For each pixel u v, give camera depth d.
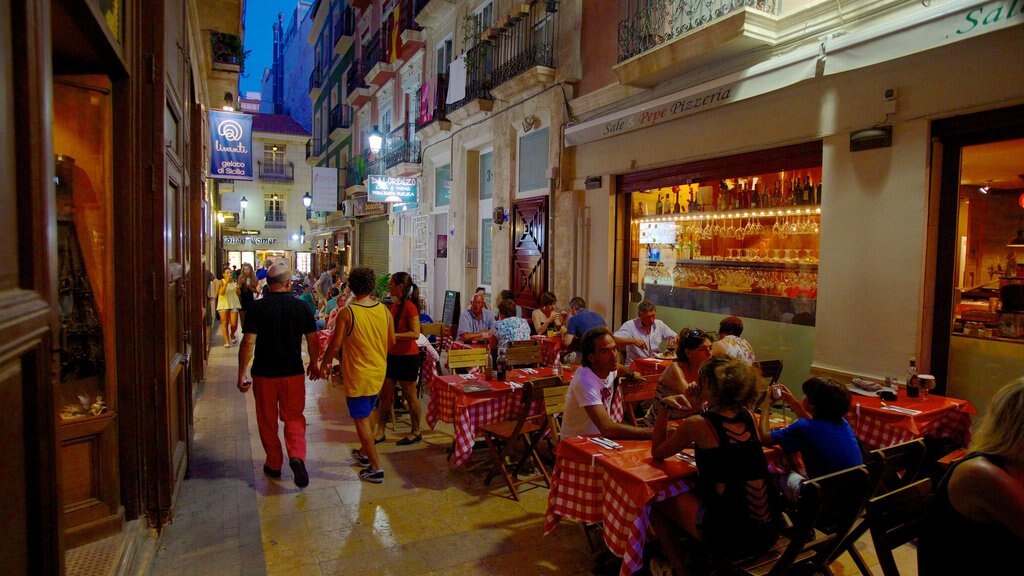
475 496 4.79
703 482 2.92
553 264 9.31
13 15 1.48
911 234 4.74
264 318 4.97
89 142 3.35
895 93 4.80
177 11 4.65
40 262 1.58
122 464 3.58
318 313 12.42
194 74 7.92
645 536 3.04
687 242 7.45
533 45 9.54
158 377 3.87
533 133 9.97
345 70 24.75
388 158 17.42
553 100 9.22
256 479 5.07
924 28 4.48
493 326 7.59
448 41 13.98
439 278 14.99
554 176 9.19
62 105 3.27
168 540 3.93
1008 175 4.39
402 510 4.50
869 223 5.04
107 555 3.11
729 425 2.93
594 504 3.46
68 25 2.68
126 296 3.54
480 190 12.77
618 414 4.56
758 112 6.06
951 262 4.69
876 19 5.00
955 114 4.45
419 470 5.37
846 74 5.19
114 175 3.48
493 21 11.47
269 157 33.84
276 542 3.96
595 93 8.34
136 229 3.58
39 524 1.57
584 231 8.80
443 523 4.29
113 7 3.12
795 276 6.09
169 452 3.96
